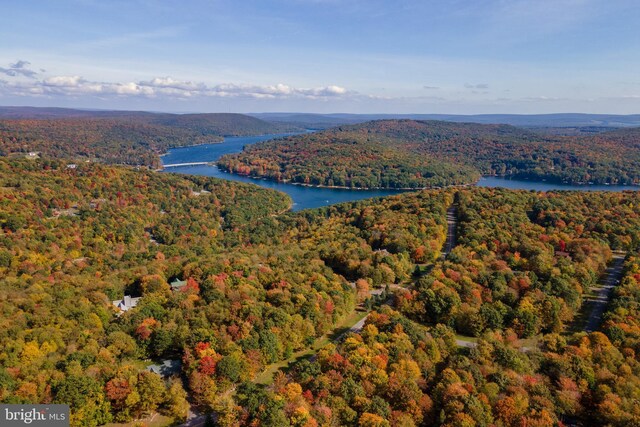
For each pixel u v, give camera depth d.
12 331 101.31
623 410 80.00
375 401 82.00
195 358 99.19
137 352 105.88
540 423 75.75
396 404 84.06
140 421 86.38
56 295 128.75
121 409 85.94
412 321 119.12
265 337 105.69
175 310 119.12
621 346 102.69
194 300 127.94
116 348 102.88
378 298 144.12
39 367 90.31
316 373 92.69
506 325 118.06
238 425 78.25
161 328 109.06
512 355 95.56
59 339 102.56
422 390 88.25
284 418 76.00
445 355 100.94
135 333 110.00
